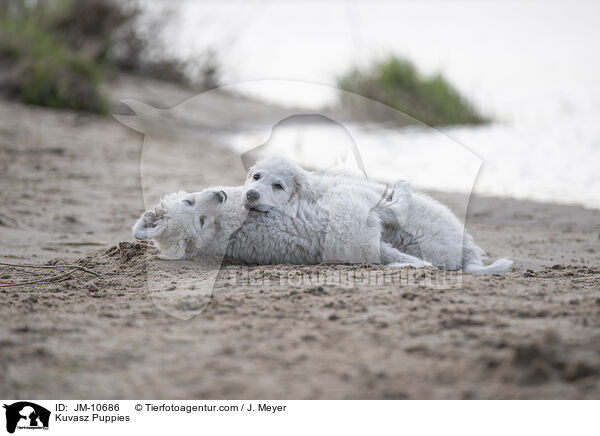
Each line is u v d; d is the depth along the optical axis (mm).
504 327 10148
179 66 57375
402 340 9828
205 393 8430
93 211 21109
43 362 9172
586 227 20766
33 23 46562
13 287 13289
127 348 9703
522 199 25031
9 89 39250
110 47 53188
